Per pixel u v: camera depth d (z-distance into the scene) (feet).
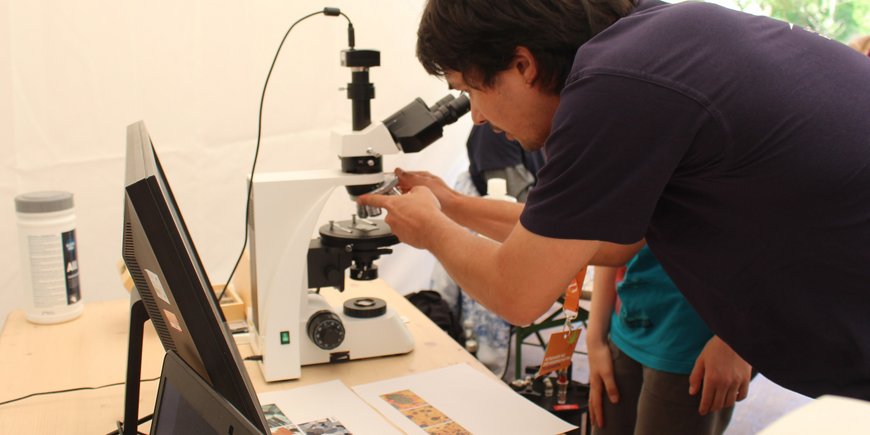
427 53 5.17
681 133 4.56
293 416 5.47
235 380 4.24
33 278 6.68
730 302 5.10
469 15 4.91
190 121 9.27
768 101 4.57
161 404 4.48
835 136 4.59
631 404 6.99
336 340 6.05
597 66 4.62
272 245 5.89
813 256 4.78
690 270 5.18
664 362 6.51
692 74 4.57
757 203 4.74
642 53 4.61
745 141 4.58
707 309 5.32
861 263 4.72
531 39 4.89
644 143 4.57
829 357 4.96
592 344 7.16
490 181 9.00
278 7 9.36
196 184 9.45
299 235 5.87
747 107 4.55
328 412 5.52
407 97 10.16
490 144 10.84
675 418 6.51
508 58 4.98
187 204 9.46
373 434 5.31
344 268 6.20
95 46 8.75
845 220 4.66
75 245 6.81
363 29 9.77
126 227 4.52
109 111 8.95
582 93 4.64
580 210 4.68
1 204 8.70
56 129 8.79
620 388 7.02
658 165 4.59
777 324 5.03
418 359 6.24
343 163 6.02
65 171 8.90
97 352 6.27
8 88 8.53
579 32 4.91
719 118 4.55
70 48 8.68
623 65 4.58
